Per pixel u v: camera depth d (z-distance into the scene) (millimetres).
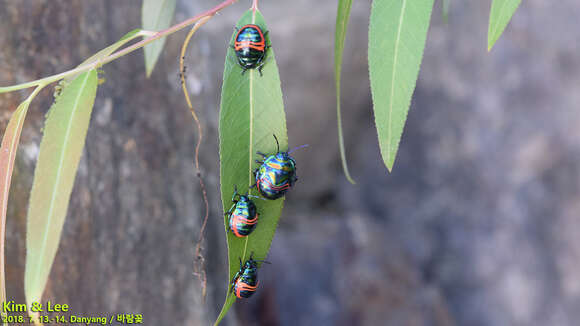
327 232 1104
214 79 1088
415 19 390
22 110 381
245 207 397
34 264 374
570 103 1009
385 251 1048
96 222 502
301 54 1155
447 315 970
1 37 471
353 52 1188
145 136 556
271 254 1018
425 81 1162
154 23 456
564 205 978
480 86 1091
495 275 1012
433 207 1117
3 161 383
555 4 1055
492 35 394
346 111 1239
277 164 398
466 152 1091
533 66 1048
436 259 1082
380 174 1224
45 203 377
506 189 1032
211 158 664
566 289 951
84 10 523
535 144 1015
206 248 605
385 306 949
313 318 933
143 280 531
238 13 1147
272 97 399
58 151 381
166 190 564
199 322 567
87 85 385
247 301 939
